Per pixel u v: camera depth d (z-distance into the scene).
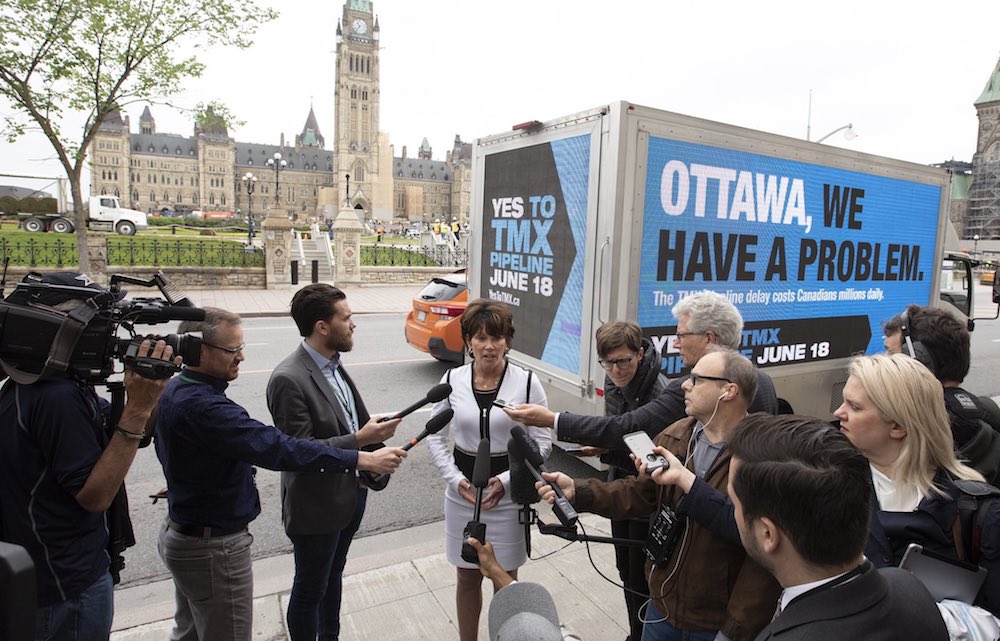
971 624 1.51
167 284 2.25
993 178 72.69
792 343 5.80
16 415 1.87
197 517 2.35
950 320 2.77
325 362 2.89
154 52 16.20
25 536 1.89
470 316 2.89
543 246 5.38
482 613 3.56
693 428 2.30
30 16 14.36
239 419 2.29
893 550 1.82
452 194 159.62
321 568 2.76
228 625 2.41
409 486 5.72
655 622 2.13
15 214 36.72
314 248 32.19
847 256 6.13
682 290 4.91
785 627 1.23
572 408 5.05
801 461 1.26
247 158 140.75
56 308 1.93
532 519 2.32
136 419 1.92
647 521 2.76
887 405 1.81
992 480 2.39
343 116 136.50
